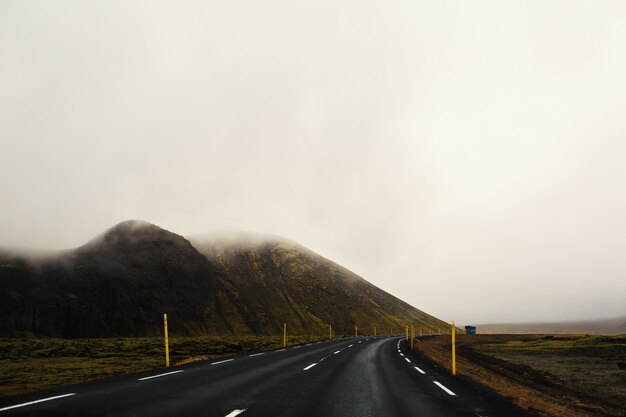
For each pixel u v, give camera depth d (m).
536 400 11.95
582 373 24.67
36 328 69.00
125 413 8.09
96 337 74.38
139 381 12.73
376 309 169.50
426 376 16.05
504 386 14.69
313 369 17.42
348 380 14.16
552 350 48.31
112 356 24.38
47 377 13.98
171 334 83.81
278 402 9.60
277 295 140.88
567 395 15.18
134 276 92.69
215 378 13.65
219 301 106.44
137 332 80.12
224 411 8.41
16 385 12.10
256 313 111.75
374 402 10.06
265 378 13.95
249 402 9.49
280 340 52.94
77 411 8.22
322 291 156.00
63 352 25.02
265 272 157.25
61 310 74.88
